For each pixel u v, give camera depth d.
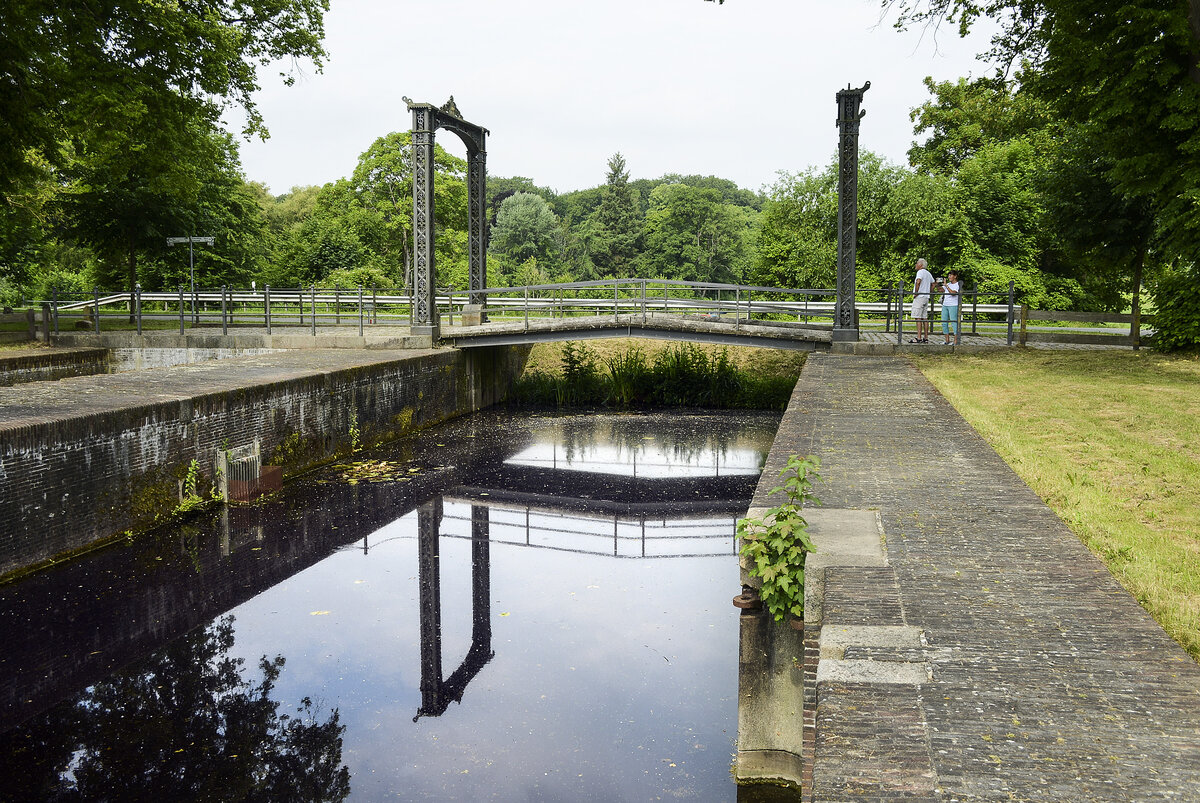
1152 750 3.95
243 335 25.41
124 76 20.50
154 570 12.20
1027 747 3.98
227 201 42.22
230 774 7.28
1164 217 16.97
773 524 6.82
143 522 13.88
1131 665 4.80
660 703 8.41
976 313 24.25
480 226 27.59
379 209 63.47
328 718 8.18
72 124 20.42
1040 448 10.75
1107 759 3.88
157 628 10.38
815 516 7.70
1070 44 15.82
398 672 9.18
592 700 8.48
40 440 11.95
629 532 14.61
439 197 64.62
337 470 18.27
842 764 3.83
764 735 6.83
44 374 23.64
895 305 29.02
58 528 12.34
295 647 9.84
